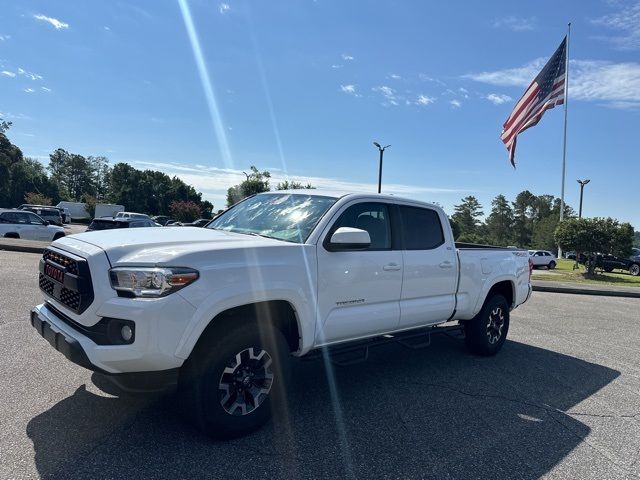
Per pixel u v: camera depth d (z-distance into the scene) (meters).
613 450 3.58
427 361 5.68
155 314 2.93
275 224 4.28
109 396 3.93
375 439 3.51
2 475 2.73
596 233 25.78
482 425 3.89
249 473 2.93
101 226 20.91
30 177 89.12
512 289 6.37
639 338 7.96
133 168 108.50
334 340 4.07
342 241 3.77
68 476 2.77
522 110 21.86
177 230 4.08
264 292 3.43
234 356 3.30
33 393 3.91
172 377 3.12
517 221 120.25
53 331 3.27
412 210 4.94
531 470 3.20
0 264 11.43
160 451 3.12
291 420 3.77
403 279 4.63
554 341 7.30
